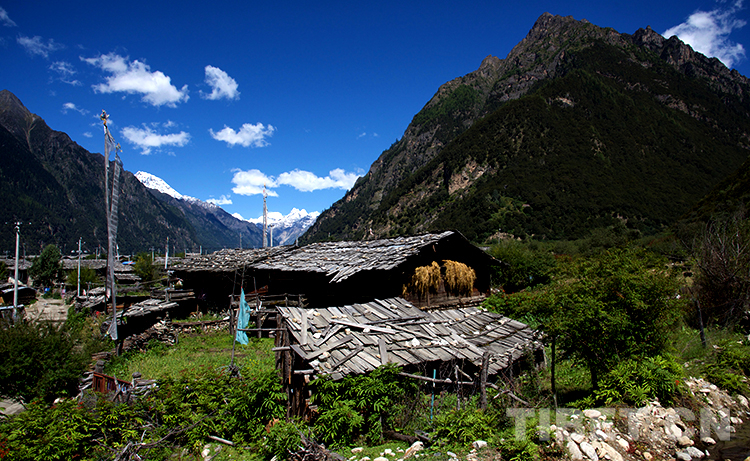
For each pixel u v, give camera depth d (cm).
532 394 941
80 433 819
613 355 908
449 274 1759
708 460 713
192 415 923
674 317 957
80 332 1795
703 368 1112
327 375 809
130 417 905
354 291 1678
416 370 944
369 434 802
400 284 1578
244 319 1580
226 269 2366
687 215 5288
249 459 812
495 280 2970
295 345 917
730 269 1612
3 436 782
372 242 2070
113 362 1636
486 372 860
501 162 13512
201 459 828
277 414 876
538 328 1011
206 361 1588
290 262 2152
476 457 670
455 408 841
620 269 934
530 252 3394
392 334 1015
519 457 644
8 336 1348
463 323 1209
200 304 2678
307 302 1984
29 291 4572
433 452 704
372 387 807
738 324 1602
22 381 1306
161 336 1958
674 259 2530
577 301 916
